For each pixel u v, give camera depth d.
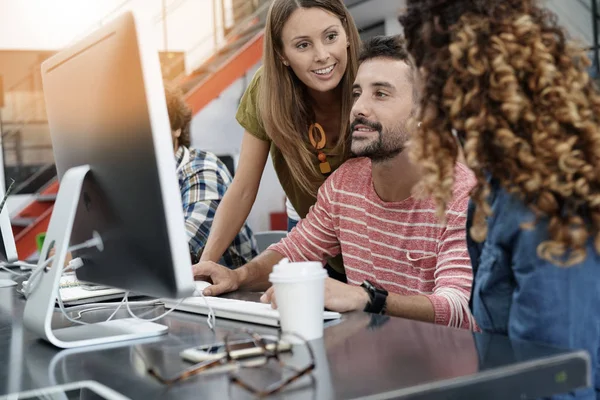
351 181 1.90
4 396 0.89
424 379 0.82
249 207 2.27
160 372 0.93
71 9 6.57
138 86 1.01
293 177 2.26
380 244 1.81
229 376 0.85
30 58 6.48
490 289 1.07
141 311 1.46
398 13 1.10
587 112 0.96
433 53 1.03
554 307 0.98
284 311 1.07
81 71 1.17
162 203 1.02
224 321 1.28
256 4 6.95
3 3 6.40
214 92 6.61
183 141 2.73
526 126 0.97
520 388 0.85
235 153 6.77
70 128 1.24
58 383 0.93
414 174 1.72
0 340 1.22
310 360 0.94
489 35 0.97
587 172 0.94
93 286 1.75
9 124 6.43
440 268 1.63
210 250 2.24
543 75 0.95
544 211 0.96
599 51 4.73
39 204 6.43
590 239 0.99
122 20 1.03
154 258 1.06
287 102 2.09
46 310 1.13
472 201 1.14
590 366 0.90
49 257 1.23
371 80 1.73
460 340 1.00
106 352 1.08
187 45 6.86
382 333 1.08
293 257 1.94
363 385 0.81
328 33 1.96
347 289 1.33
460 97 0.98
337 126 2.13
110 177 1.12
